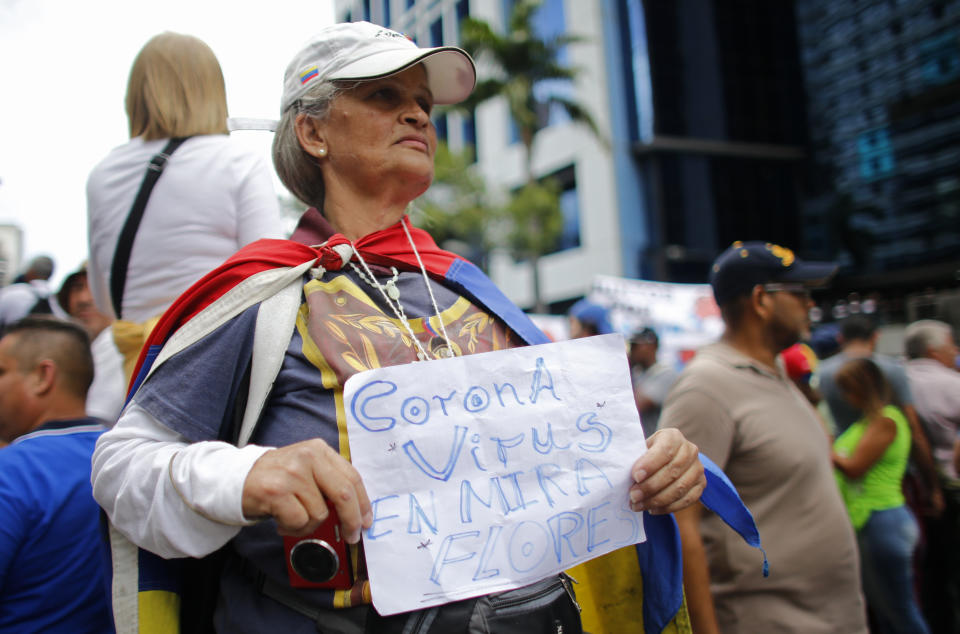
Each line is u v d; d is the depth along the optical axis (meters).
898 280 13.68
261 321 0.98
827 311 11.12
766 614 1.74
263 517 0.77
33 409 1.58
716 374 1.87
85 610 1.46
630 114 20.50
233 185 1.63
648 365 5.05
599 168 20.33
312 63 1.17
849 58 23.25
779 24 23.12
